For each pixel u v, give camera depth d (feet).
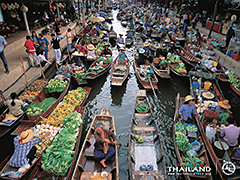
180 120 28.04
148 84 38.70
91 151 22.67
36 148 20.85
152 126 27.50
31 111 27.22
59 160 20.21
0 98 29.53
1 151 23.94
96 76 40.06
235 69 44.91
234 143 23.04
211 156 22.44
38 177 18.08
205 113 26.20
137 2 212.43
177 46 61.21
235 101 37.17
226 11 74.69
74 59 44.93
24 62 40.27
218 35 68.03
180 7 109.91
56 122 25.81
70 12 96.58
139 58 46.09
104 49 53.21
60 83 33.96
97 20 66.03
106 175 19.19
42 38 43.42
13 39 51.24
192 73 39.99
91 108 33.37
